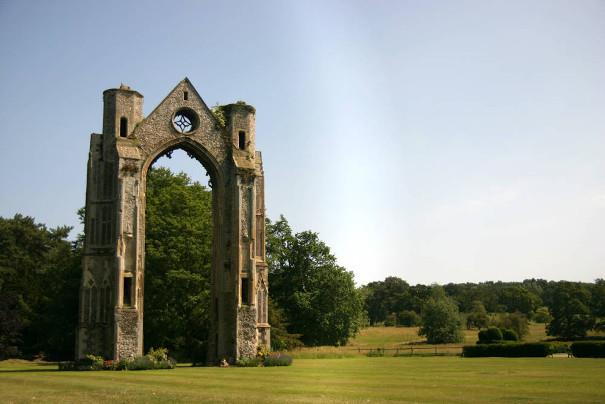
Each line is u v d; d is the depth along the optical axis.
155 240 59.62
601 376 29.53
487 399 19.84
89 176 44.06
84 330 42.00
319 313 80.50
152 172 68.62
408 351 71.88
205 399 20.48
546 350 54.75
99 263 43.03
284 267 83.44
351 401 19.53
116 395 22.25
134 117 45.62
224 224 47.59
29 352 73.31
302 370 37.75
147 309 58.56
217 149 48.16
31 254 86.94
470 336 115.31
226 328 46.28
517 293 171.75
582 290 111.69
